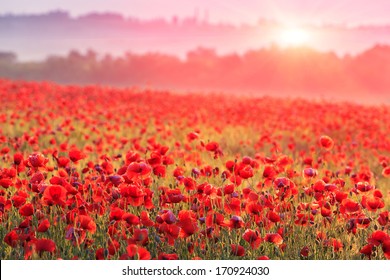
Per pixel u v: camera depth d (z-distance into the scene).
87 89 31.70
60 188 5.92
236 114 20.31
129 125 16.75
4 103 23.25
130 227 6.01
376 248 6.02
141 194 6.04
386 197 9.69
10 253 5.96
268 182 7.25
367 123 19.03
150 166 6.65
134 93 30.38
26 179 7.78
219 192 6.50
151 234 6.30
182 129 16.36
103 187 6.89
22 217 6.80
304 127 18.61
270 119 20.16
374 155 14.01
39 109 20.72
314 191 6.95
